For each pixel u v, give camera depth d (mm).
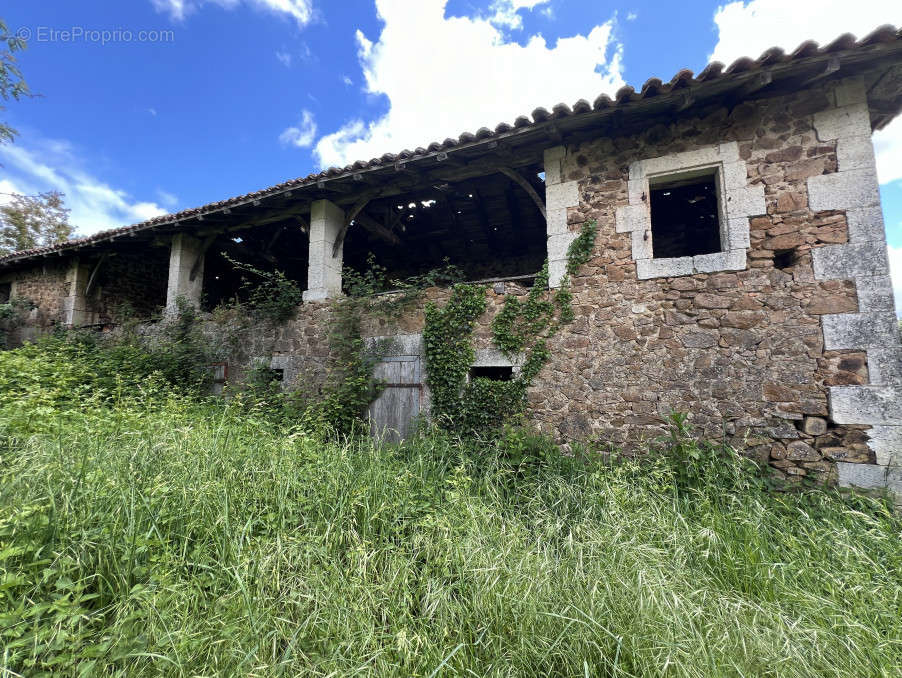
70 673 1327
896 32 2789
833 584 2031
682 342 3648
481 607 1795
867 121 3289
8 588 1493
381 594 1855
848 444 3111
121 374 5215
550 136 4086
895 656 1606
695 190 5457
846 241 3260
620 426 3752
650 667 1491
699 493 2926
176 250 6355
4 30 5129
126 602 1595
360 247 7902
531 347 4137
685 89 3383
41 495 2018
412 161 4438
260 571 1778
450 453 3811
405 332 4730
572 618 1640
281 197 5250
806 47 2957
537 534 2355
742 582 2107
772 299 3424
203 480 2340
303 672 1463
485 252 8047
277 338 5469
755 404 3381
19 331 7613
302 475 2658
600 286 3996
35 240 12945
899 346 3051
